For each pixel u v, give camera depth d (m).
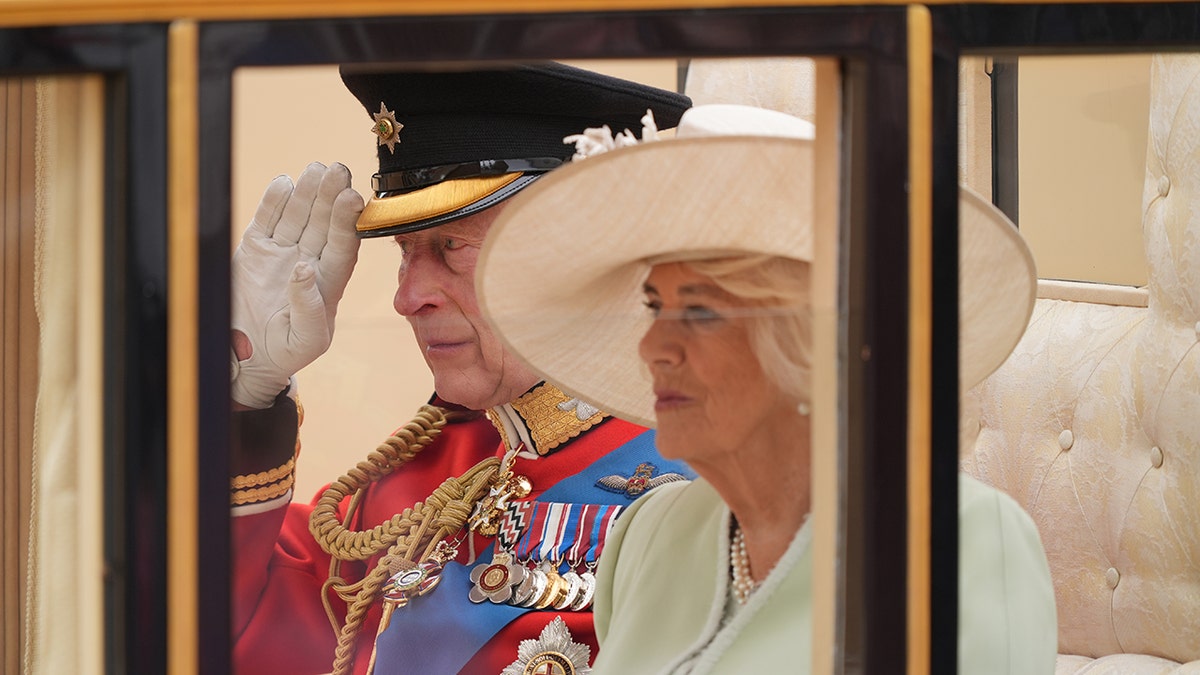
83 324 2.45
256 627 4.63
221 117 2.40
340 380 4.76
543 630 4.79
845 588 2.50
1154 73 5.21
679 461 3.43
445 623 4.87
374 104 5.15
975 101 6.04
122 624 2.42
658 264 3.03
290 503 4.74
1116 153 5.83
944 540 2.45
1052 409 5.77
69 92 2.49
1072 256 6.02
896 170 2.42
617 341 3.32
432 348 4.85
